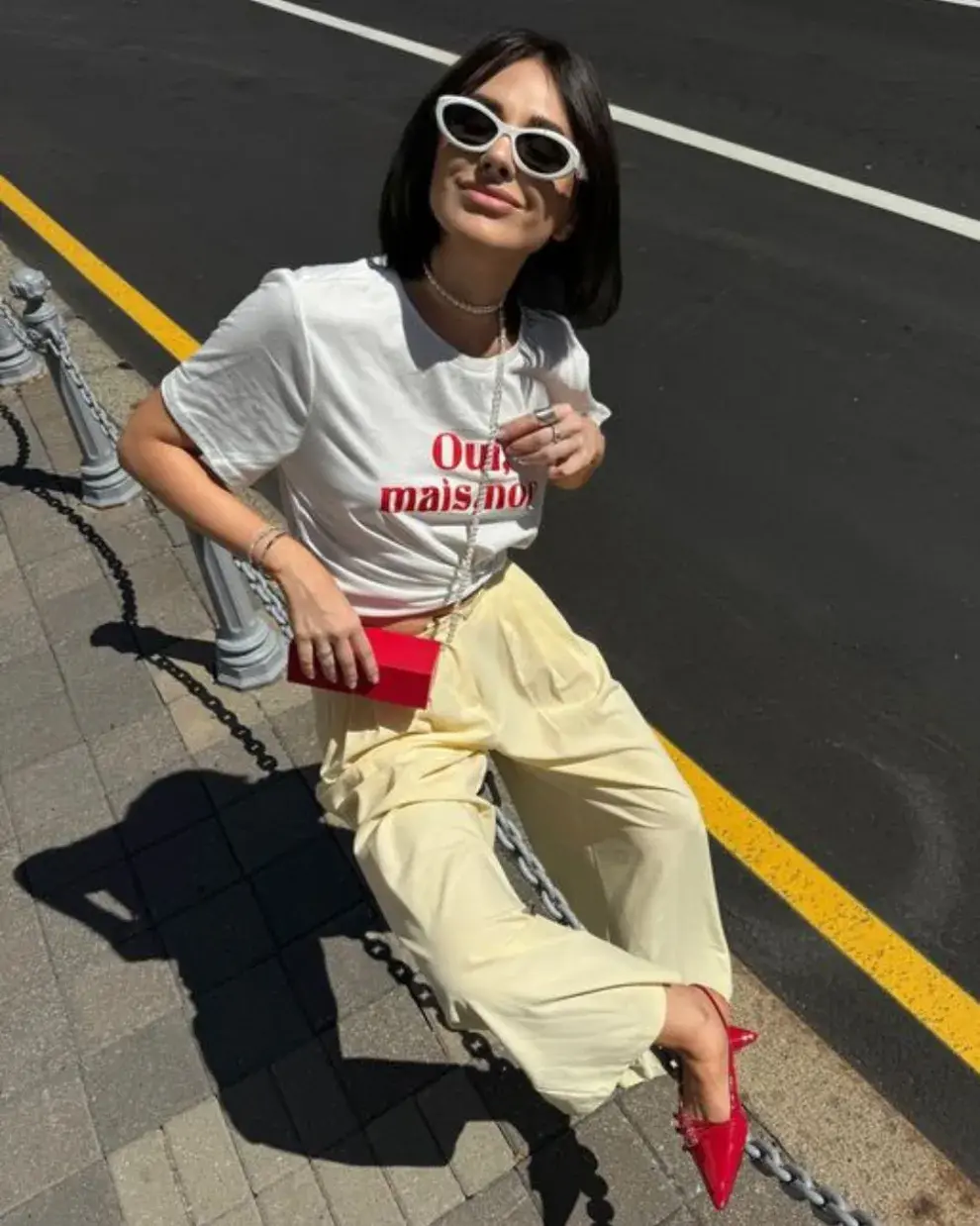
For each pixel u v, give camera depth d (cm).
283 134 748
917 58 729
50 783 309
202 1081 239
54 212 680
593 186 164
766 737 322
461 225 153
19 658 351
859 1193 218
